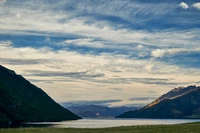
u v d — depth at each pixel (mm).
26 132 69312
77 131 72500
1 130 76562
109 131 70750
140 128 75625
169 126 77312
